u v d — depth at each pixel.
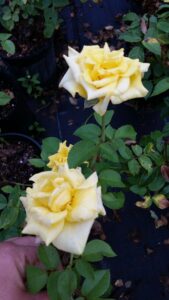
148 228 0.62
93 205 0.24
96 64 0.28
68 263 0.32
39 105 0.77
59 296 0.29
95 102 0.29
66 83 0.29
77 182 0.25
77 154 0.33
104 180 0.35
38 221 0.24
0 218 0.40
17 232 0.42
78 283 0.33
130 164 0.41
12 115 0.67
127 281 0.58
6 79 0.69
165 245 0.61
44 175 0.26
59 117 0.75
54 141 0.42
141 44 0.55
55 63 0.80
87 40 0.87
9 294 0.32
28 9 0.68
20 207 0.41
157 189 0.44
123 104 0.73
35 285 0.30
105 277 0.32
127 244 0.61
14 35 0.75
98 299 0.32
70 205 0.24
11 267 0.33
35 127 0.71
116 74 0.28
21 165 0.60
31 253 0.35
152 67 0.59
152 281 0.58
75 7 0.91
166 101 0.55
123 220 0.62
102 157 0.37
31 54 0.72
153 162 0.46
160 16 0.55
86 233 0.24
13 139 0.63
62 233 0.24
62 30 0.88
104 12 0.90
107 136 0.36
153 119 0.72
